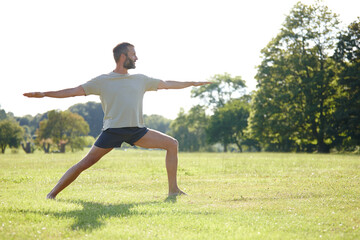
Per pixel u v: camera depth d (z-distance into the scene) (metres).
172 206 4.93
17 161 17.53
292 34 41.16
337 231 3.66
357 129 37.69
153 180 8.46
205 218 4.12
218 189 6.67
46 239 3.38
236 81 68.31
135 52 5.82
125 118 5.65
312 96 39.50
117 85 5.63
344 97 37.62
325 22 41.12
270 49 42.44
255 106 42.72
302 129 41.25
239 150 70.00
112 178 8.89
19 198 5.64
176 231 3.62
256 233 3.47
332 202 5.13
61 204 5.00
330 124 38.72
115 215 4.33
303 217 4.20
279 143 48.53
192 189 6.76
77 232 3.60
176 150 6.19
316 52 41.53
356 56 38.41
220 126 65.75
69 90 5.50
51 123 57.84
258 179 8.42
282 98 39.94
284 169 11.20
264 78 42.50
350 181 7.45
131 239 3.31
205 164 13.86
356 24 38.81
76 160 17.59
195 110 69.69
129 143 5.98
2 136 64.50
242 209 4.71
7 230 3.65
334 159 16.67
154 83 5.93
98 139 5.75
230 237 3.32
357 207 4.78
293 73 41.50
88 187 7.27
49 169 12.20
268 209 4.70
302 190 6.24
